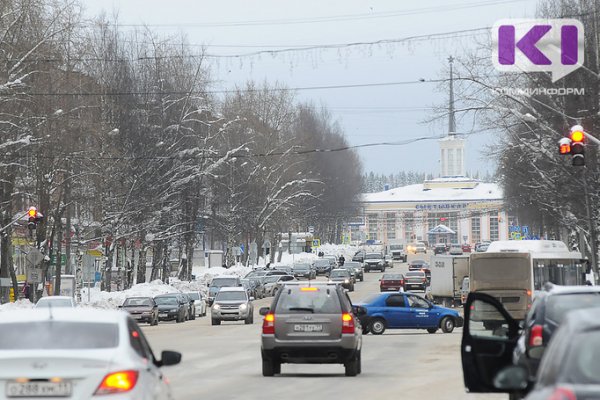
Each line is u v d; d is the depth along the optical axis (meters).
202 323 142.25
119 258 186.00
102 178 167.75
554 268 106.88
